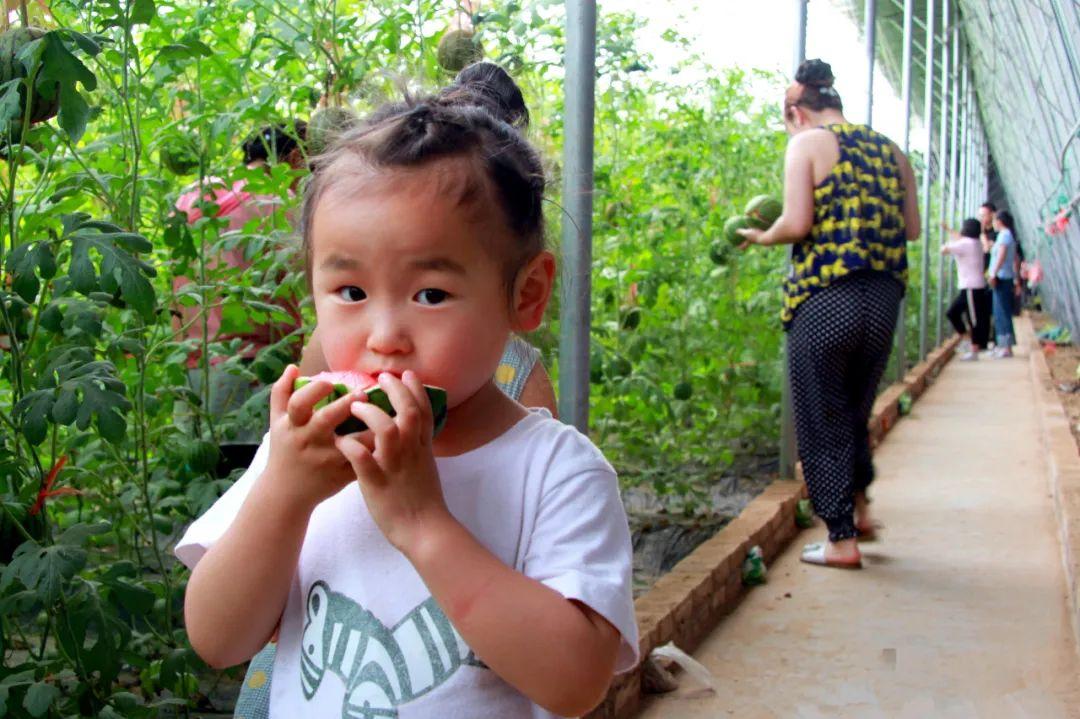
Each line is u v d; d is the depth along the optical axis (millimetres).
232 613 1579
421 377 1499
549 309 2418
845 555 5984
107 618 2748
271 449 1518
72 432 3623
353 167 1519
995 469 8992
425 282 1489
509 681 1497
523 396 2340
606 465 1683
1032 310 33656
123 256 2656
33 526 2791
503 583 1477
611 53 5590
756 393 8414
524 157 1613
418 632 1597
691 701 4117
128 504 4145
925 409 12750
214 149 4238
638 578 5246
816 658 4605
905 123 12953
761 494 6836
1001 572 5941
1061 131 10344
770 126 9859
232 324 3955
